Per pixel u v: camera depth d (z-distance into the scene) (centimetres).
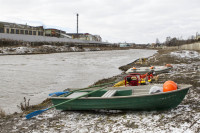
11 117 643
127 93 721
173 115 571
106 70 2016
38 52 5222
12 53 4459
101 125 532
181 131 458
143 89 718
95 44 11519
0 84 1267
